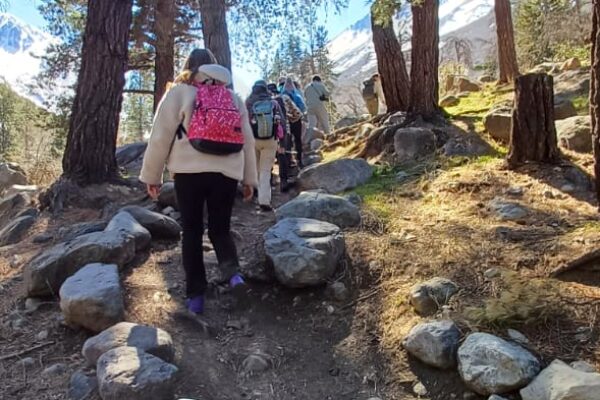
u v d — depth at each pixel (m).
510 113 6.27
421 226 4.21
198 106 3.16
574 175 4.59
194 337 3.13
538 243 3.57
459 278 3.35
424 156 6.39
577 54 13.08
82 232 4.63
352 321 3.28
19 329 3.22
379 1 5.47
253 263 3.85
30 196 6.48
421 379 2.76
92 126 5.97
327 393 2.77
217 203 3.34
